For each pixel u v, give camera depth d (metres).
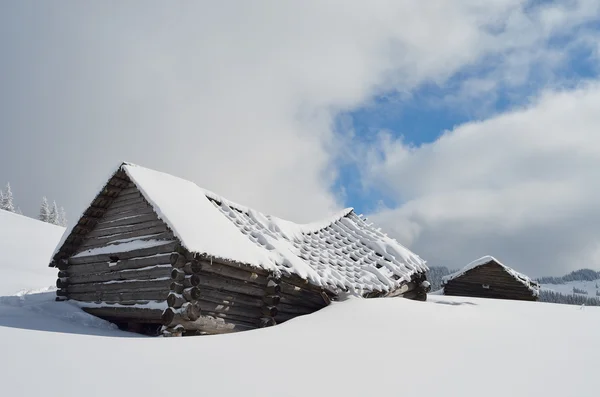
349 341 6.98
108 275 11.54
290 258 11.98
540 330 8.96
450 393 4.62
